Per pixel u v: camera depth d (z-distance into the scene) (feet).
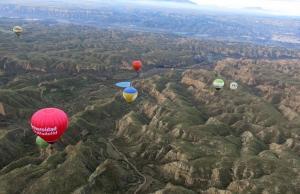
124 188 400.06
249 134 543.39
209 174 424.46
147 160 471.21
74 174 389.80
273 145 520.83
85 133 536.83
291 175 413.18
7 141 483.10
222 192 389.19
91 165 423.64
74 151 428.56
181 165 434.30
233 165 431.84
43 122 394.32
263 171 422.00
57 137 406.41
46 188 371.97
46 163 411.34
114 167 414.62
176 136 528.63
